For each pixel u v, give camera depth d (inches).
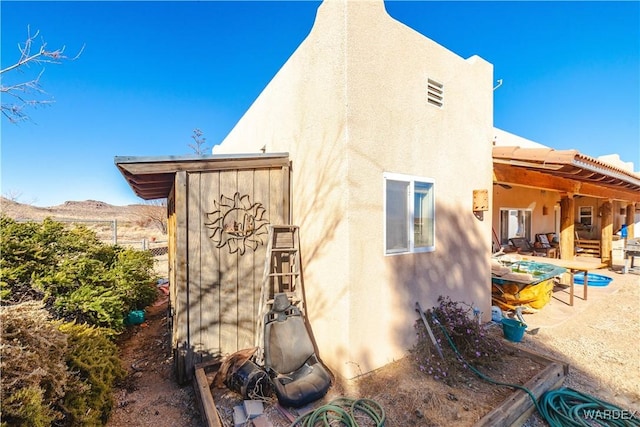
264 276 159.9
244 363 139.3
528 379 135.7
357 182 134.5
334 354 139.7
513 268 267.9
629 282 347.6
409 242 156.3
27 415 77.5
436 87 173.8
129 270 245.6
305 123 163.9
